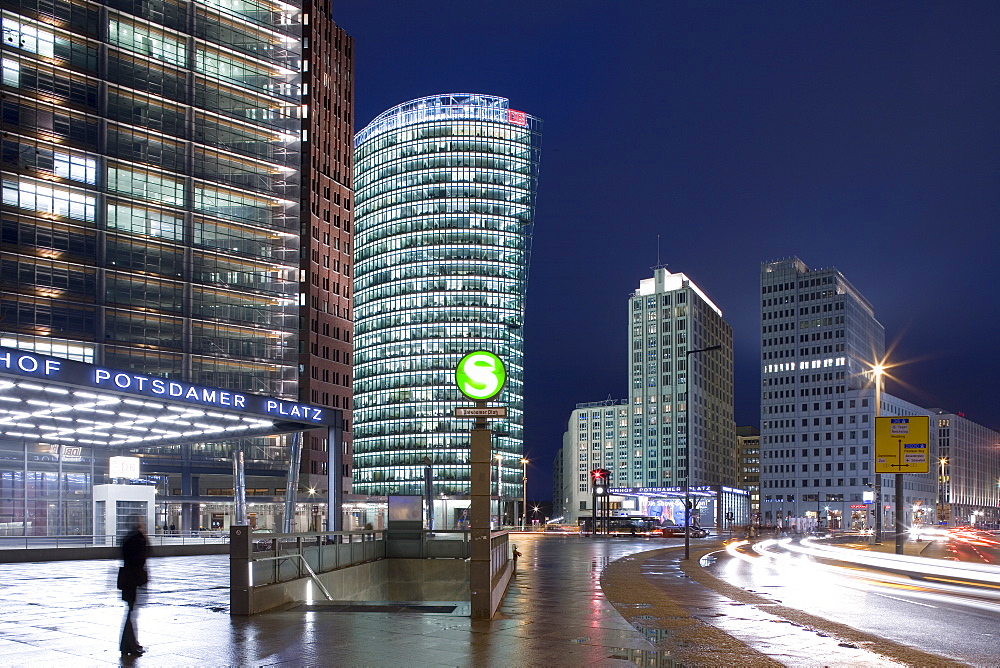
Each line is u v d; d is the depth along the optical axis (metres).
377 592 31.84
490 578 16.89
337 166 136.00
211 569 33.81
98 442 64.88
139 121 88.38
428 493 80.25
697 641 14.98
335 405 130.25
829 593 26.11
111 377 39.06
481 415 17.27
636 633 15.20
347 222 137.12
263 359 95.62
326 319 130.12
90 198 84.12
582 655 12.81
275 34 101.38
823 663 13.05
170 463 92.38
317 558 24.41
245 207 97.00
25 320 78.44
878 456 47.91
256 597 17.34
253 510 102.56
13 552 41.16
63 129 82.62
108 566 37.50
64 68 83.00
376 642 13.61
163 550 47.75
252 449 101.56
